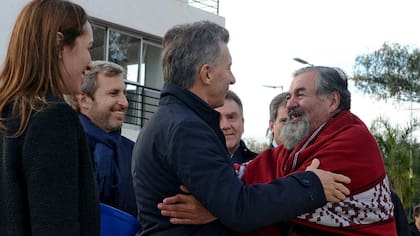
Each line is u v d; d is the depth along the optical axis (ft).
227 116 13.03
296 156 8.81
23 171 6.48
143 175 8.05
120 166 11.18
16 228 6.38
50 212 6.26
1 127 6.60
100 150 10.91
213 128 8.23
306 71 9.45
